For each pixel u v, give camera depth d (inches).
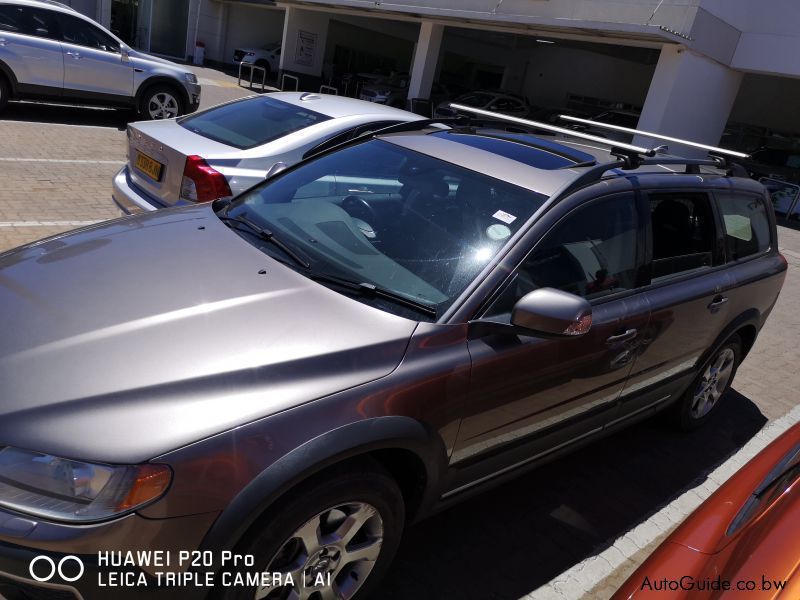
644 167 141.9
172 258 107.0
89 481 72.6
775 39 601.6
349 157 138.9
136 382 79.6
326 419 83.2
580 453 160.9
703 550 79.6
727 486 93.6
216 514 75.5
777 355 257.0
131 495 72.6
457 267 107.4
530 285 109.4
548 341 109.3
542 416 116.5
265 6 1060.5
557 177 121.0
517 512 133.8
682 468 162.4
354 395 86.6
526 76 1088.8
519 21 627.8
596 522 135.6
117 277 100.7
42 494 72.9
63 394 77.5
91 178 308.5
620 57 844.6
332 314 96.0
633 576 79.6
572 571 120.1
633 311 126.6
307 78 987.3
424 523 125.2
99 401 77.0
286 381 84.3
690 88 595.2
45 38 406.9
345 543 90.0
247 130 228.2
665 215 139.8
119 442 74.2
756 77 848.9
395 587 108.0
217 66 1186.6
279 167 196.7
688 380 162.4
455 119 161.2
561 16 614.5
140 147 213.0
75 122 440.1
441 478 101.5
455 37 1051.3
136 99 447.5
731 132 880.3
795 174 706.8
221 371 82.7
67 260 107.2
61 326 88.2
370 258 110.3
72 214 254.4
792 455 93.8
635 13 574.9
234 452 76.9
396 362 92.5
